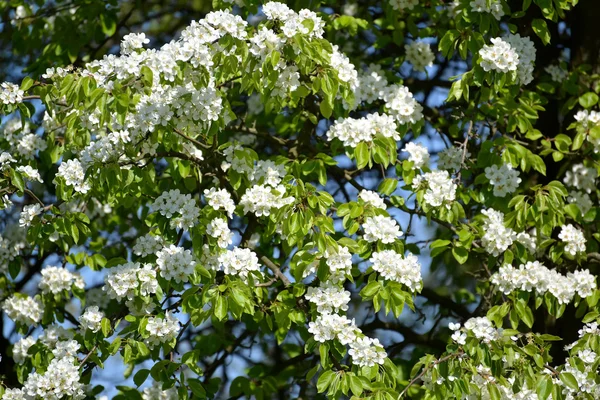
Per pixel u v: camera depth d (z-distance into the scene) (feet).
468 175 18.97
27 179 16.99
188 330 23.31
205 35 15.08
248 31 15.85
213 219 16.01
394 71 21.26
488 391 15.39
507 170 18.07
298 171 17.42
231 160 16.90
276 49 14.99
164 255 15.75
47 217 17.17
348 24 20.01
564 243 18.19
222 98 16.81
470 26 17.75
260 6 20.79
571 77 20.84
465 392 15.25
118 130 16.11
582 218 19.66
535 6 21.57
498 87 17.03
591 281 17.34
